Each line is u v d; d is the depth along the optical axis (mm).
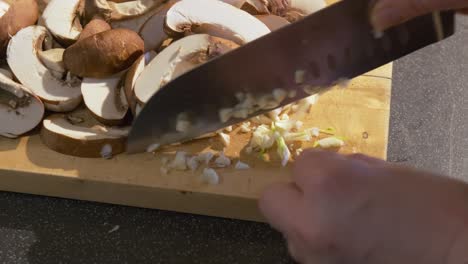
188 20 469
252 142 452
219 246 440
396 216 348
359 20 414
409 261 344
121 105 459
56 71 464
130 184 442
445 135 484
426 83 509
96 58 448
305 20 411
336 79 443
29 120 452
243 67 422
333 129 458
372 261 352
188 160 446
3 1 484
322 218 356
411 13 379
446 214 343
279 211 370
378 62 441
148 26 483
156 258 436
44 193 456
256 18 474
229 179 442
